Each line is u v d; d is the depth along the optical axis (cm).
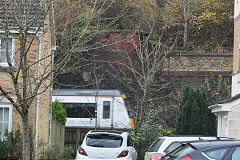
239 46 2414
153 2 4103
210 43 4297
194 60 3781
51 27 1869
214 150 995
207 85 3656
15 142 2047
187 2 4250
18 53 2089
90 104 3550
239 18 2422
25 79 1428
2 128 2153
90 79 3909
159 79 3672
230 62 3759
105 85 3850
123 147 1795
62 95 3575
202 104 2703
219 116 2323
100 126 3494
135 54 3906
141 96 3659
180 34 4344
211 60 3778
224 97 3581
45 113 2244
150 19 3812
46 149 2177
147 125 2581
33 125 2189
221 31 4353
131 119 3478
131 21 4047
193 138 1389
